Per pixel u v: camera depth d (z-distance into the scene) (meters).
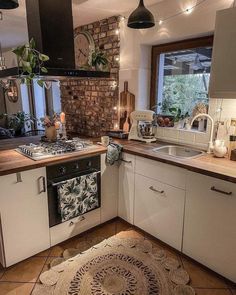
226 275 1.77
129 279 1.83
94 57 2.80
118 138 2.86
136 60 2.75
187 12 2.23
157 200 2.17
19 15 2.89
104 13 2.74
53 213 2.08
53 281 1.80
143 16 1.79
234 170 1.72
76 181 2.12
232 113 2.10
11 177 1.77
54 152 2.10
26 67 1.81
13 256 1.91
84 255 2.09
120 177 2.52
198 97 2.52
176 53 2.64
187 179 1.89
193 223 1.91
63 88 3.82
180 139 2.58
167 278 1.84
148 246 2.21
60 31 2.11
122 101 2.96
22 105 5.97
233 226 1.67
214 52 1.79
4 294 1.70
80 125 3.61
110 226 2.54
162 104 2.85
